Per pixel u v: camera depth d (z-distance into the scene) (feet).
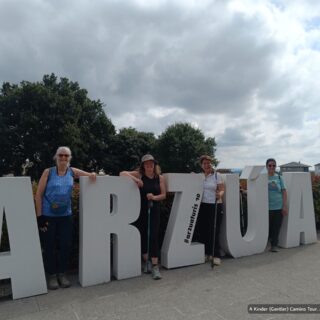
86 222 15.05
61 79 119.55
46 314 12.32
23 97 103.50
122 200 15.92
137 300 13.47
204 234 19.02
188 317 11.99
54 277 15.03
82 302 13.32
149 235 16.49
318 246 21.91
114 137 132.26
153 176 16.94
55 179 14.62
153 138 145.48
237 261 18.69
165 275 16.40
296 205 21.84
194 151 134.62
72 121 109.29
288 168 65.21
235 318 11.89
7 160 104.88
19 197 13.85
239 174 21.22
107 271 15.47
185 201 17.71
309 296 13.74
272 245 20.70
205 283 15.26
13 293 13.65
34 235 14.07
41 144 102.22
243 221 21.47
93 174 15.29
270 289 14.51
